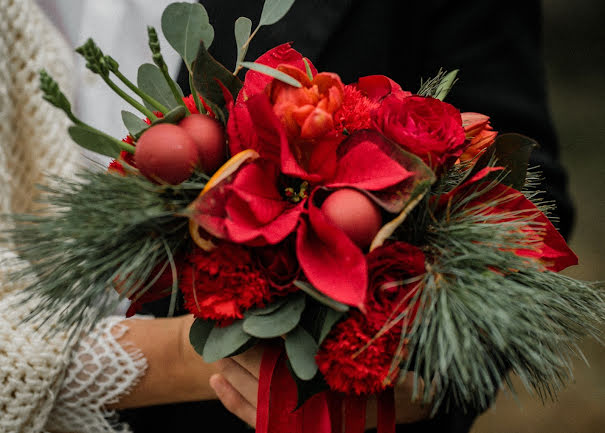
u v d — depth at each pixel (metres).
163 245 0.75
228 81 0.76
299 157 0.75
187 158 0.73
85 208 0.73
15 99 0.99
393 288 0.74
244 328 0.74
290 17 1.04
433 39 1.05
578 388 2.56
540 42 1.07
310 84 0.75
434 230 0.76
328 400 0.79
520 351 0.73
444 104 0.77
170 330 0.94
